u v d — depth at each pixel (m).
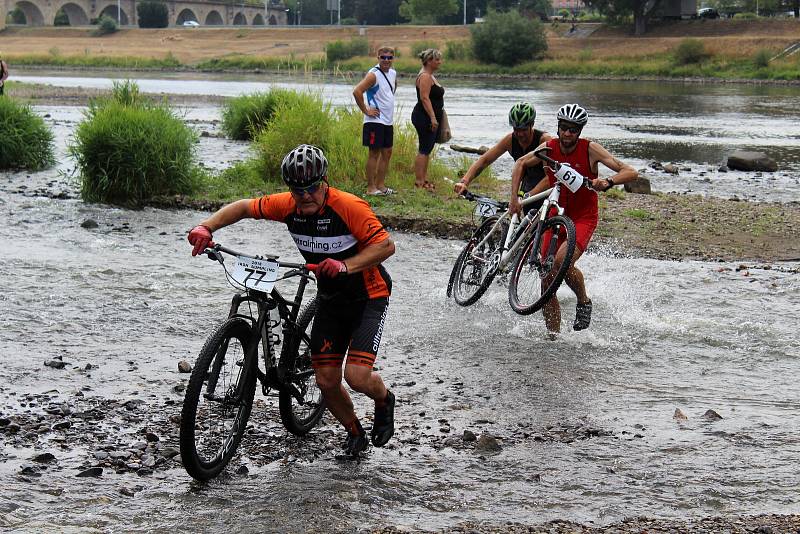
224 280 11.82
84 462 6.45
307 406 7.32
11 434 6.89
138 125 16.91
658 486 6.38
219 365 6.24
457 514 5.88
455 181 18.78
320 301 6.50
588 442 7.15
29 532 5.40
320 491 6.14
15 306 10.31
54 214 15.68
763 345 9.74
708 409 7.92
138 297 10.93
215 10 195.00
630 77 97.88
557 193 9.87
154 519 5.66
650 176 22.97
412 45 118.94
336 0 136.50
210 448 6.38
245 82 78.81
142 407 7.55
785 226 16.17
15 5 161.50
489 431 7.35
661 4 122.25
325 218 6.19
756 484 6.44
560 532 5.62
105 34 152.00
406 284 12.02
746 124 40.66
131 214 16.03
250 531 5.53
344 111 20.66
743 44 102.56
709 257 13.87
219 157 23.53
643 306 11.14
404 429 7.36
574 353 9.42
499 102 53.94
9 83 60.59
